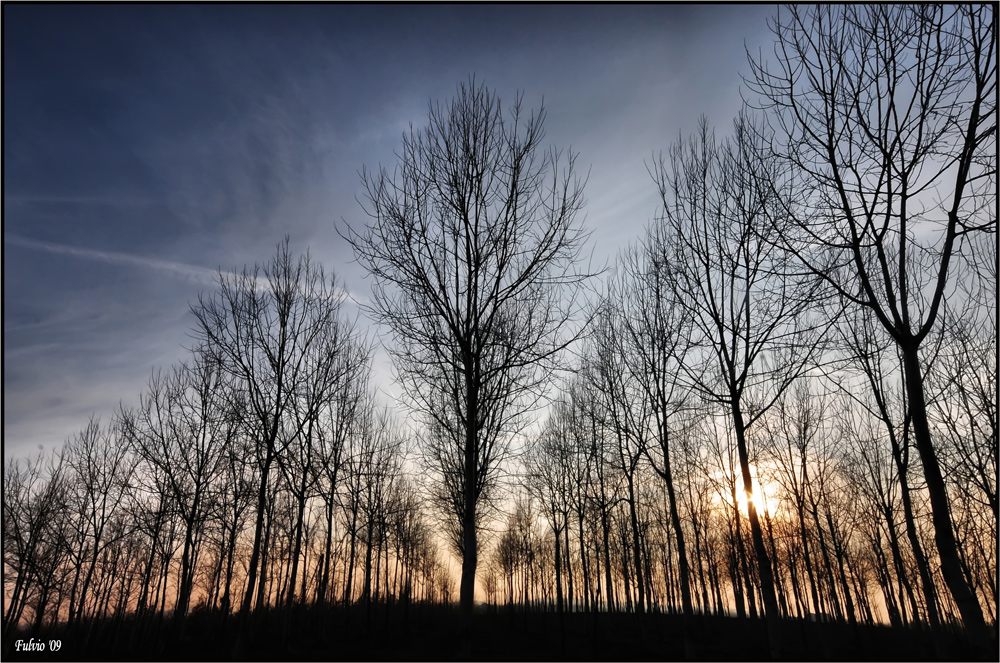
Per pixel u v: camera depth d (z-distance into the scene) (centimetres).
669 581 2861
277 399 1530
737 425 1097
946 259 807
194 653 1992
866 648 2044
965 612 707
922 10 825
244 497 1944
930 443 780
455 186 1186
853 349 1403
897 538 1892
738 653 1903
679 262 1262
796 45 948
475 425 1086
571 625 2931
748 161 1131
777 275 1068
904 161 844
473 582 972
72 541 2170
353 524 2389
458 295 1148
